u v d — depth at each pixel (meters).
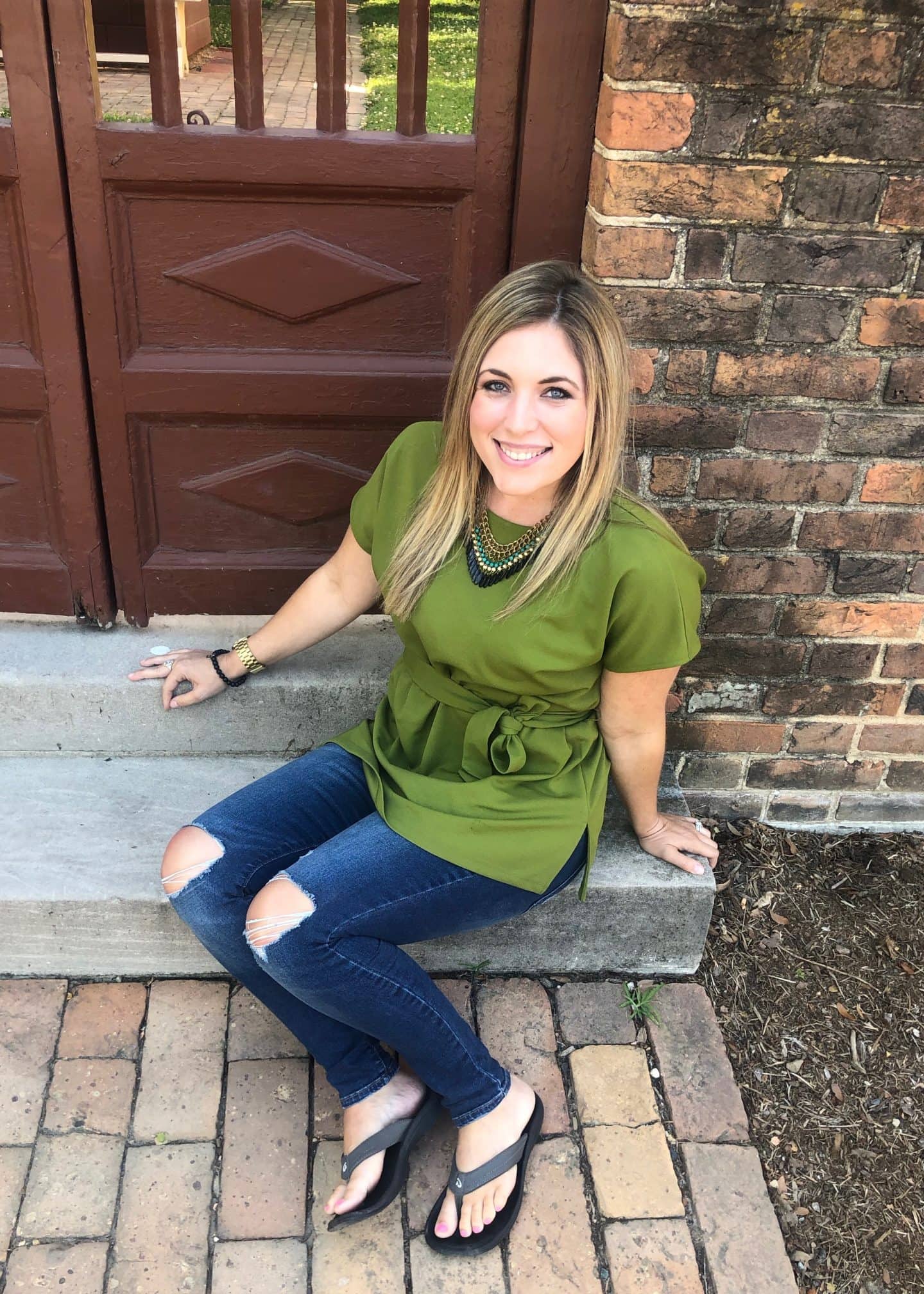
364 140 1.97
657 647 1.68
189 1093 1.89
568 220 2.03
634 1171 1.81
